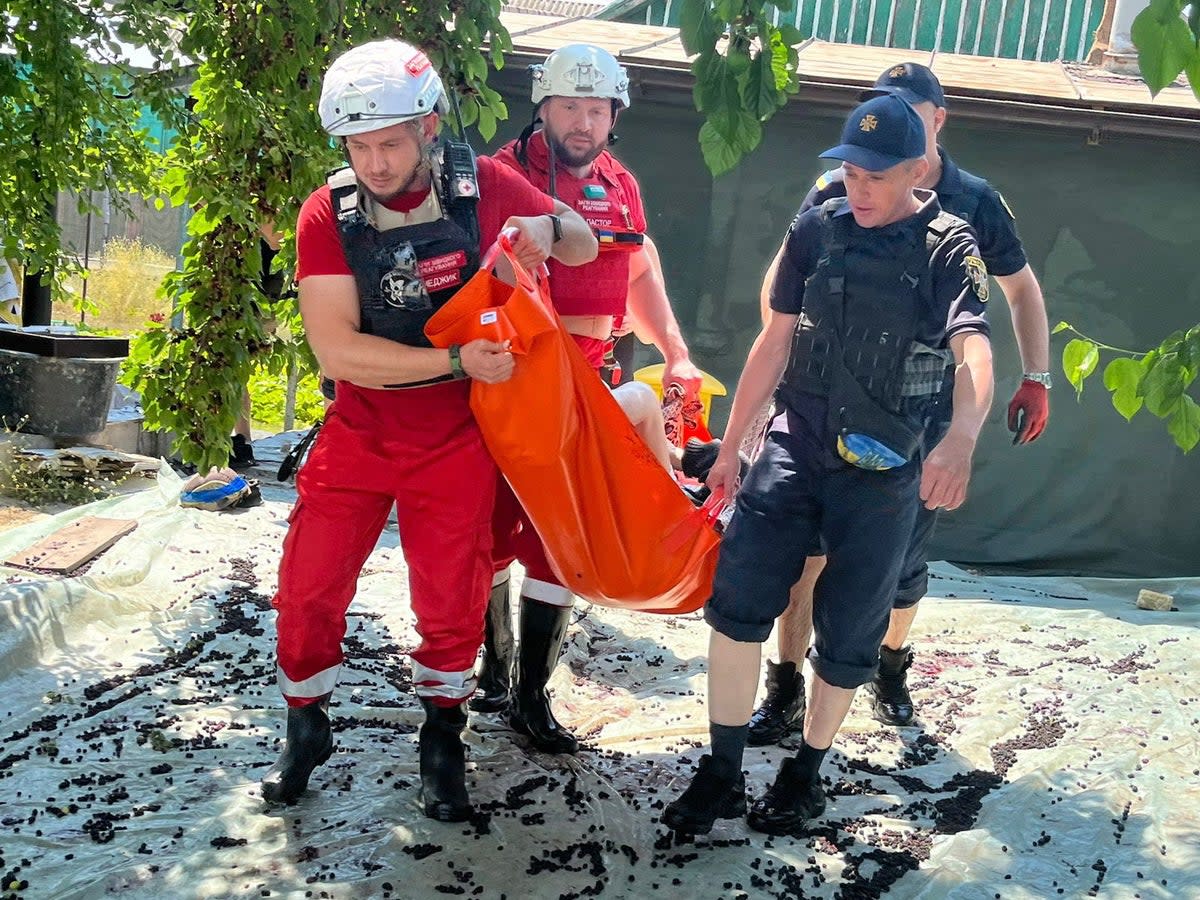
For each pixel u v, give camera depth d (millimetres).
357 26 5734
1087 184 7961
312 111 5566
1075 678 5453
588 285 4082
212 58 5488
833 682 3535
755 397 3617
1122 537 8203
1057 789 4188
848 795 4023
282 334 6078
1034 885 3473
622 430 3373
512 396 3236
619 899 3223
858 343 3363
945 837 3740
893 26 11852
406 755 4012
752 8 2916
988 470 8289
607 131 4121
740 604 3457
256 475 8180
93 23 6090
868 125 3254
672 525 3479
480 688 4430
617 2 10906
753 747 4395
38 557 5578
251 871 3217
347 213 3223
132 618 5105
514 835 3514
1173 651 5945
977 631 6195
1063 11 11625
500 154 4219
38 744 3912
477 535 3475
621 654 5363
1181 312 7988
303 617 3471
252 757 3922
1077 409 8164
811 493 3438
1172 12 2471
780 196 8211
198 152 5781
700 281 8352
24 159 6414
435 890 3197
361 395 3428
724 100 2973
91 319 15312
